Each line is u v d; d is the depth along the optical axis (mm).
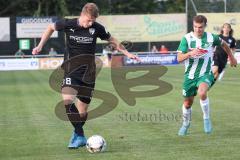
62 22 23688
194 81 26922
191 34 26641
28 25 116000
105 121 33000
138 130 29312
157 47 121000
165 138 26656
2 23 115312
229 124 30969
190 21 116688
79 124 24266
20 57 112000
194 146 24422
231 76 73438
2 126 31797
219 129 29234
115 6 148625
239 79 67625
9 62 108250
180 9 155625
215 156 22156
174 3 155750
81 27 23531
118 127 30547
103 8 144125
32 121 33594
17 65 108812
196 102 42375
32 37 116125
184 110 27453
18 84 66562
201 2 115938
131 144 25234
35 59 109500
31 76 83500
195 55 25625
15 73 94250
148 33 117750
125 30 117625
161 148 24094
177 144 25000
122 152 23328
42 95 51125
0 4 146625
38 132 29312
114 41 24656
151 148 24141
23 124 32438
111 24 117125
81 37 23578
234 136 26984
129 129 29719
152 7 153000
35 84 65812
